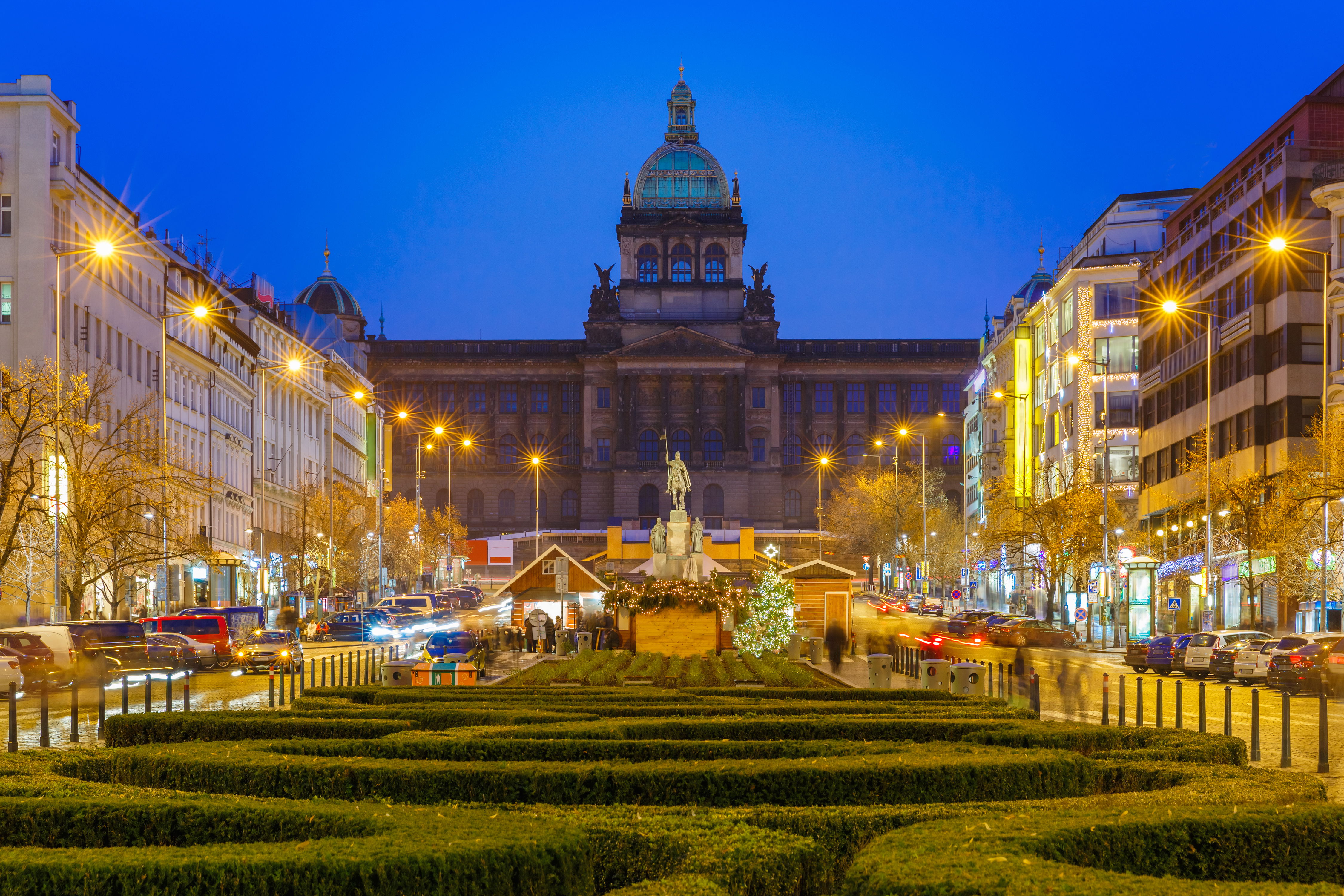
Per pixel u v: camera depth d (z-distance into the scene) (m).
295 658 54.88
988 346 159.88
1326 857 11.20
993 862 9.31
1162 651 55.06
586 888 10.56
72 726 27.00
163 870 9.48
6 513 60.12
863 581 170.88
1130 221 120.75
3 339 71.06
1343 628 61.06
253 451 116.81
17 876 9.43
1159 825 10.97
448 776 14.79
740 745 17.67
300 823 11.70
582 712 24.86
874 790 14.75
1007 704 30.53
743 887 10.76
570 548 166.38
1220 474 74.31
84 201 78.00
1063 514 88.62
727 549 84.31
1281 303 73.88
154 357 89.56
